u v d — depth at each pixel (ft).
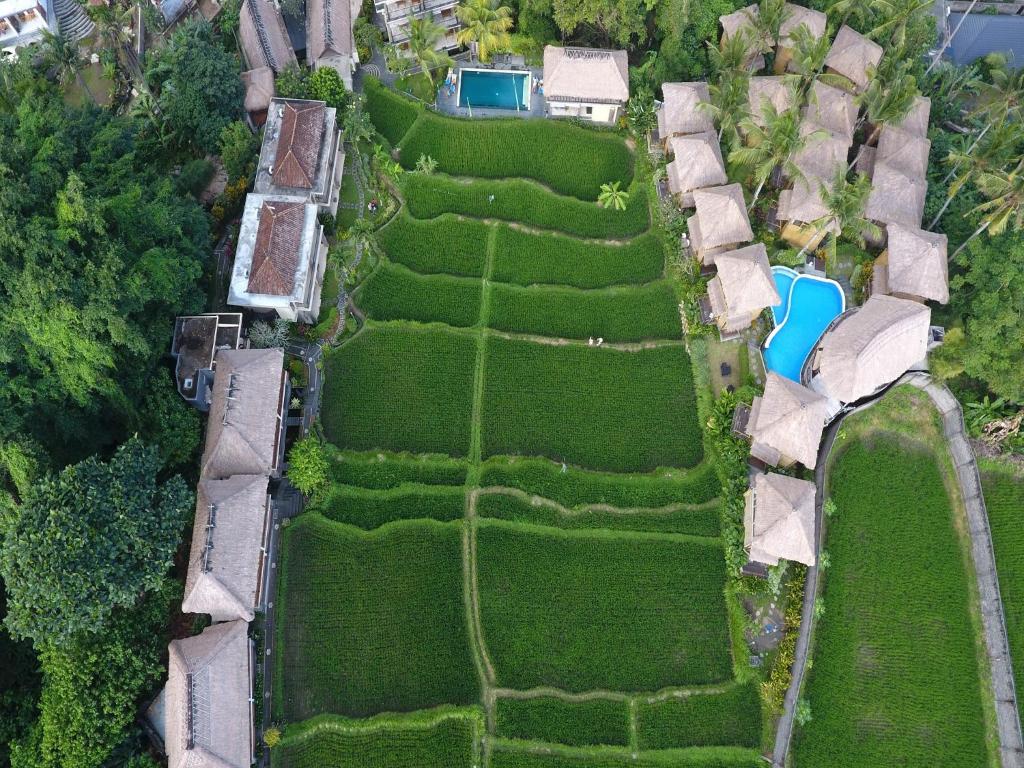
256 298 189.26
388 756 162.61
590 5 222.48
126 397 168.96
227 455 171.32
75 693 143.54
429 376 202.18
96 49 259.60
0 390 158.40
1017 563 182.19
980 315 182.80
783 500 166.30
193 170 209.46
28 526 144.77
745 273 188.44
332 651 172.04
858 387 179.42
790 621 169.78
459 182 227.20
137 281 163.22
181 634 165.07
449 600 177.68
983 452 189.78
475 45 245.04
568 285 215.10
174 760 143.84
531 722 166.81
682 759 163.94
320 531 181.57
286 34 248.52
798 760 164.76
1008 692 166.40
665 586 179.93
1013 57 246.47
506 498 188.03
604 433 197.26
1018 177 175.83
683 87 215.51
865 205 198.49
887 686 170.40
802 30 207.10
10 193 154.51
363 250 215.72
